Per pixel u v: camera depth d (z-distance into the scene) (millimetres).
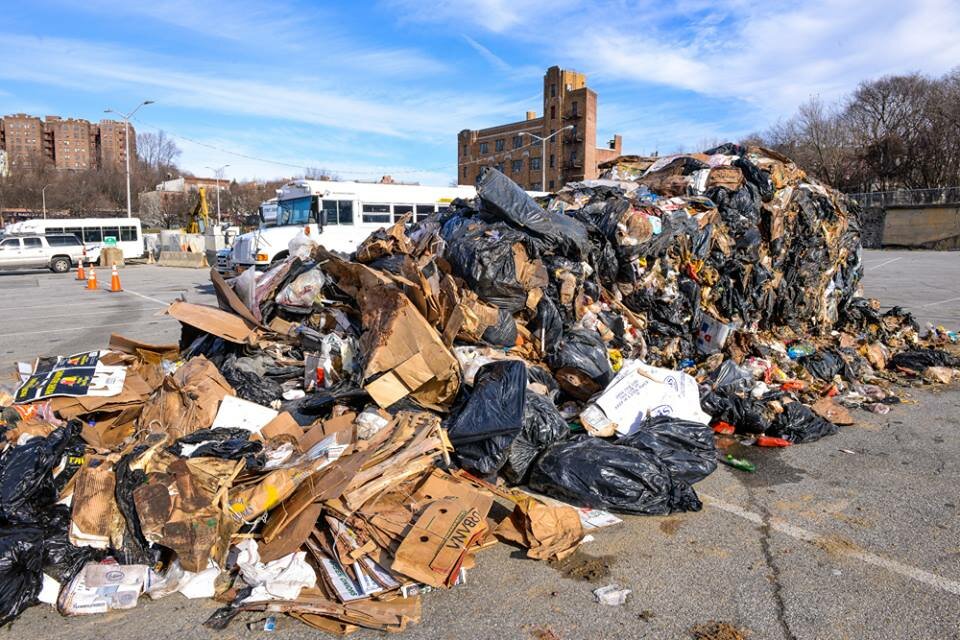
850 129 55531
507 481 4527
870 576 3404
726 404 5750
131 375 5242
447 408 4910
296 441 4320
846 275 9742
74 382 4895
